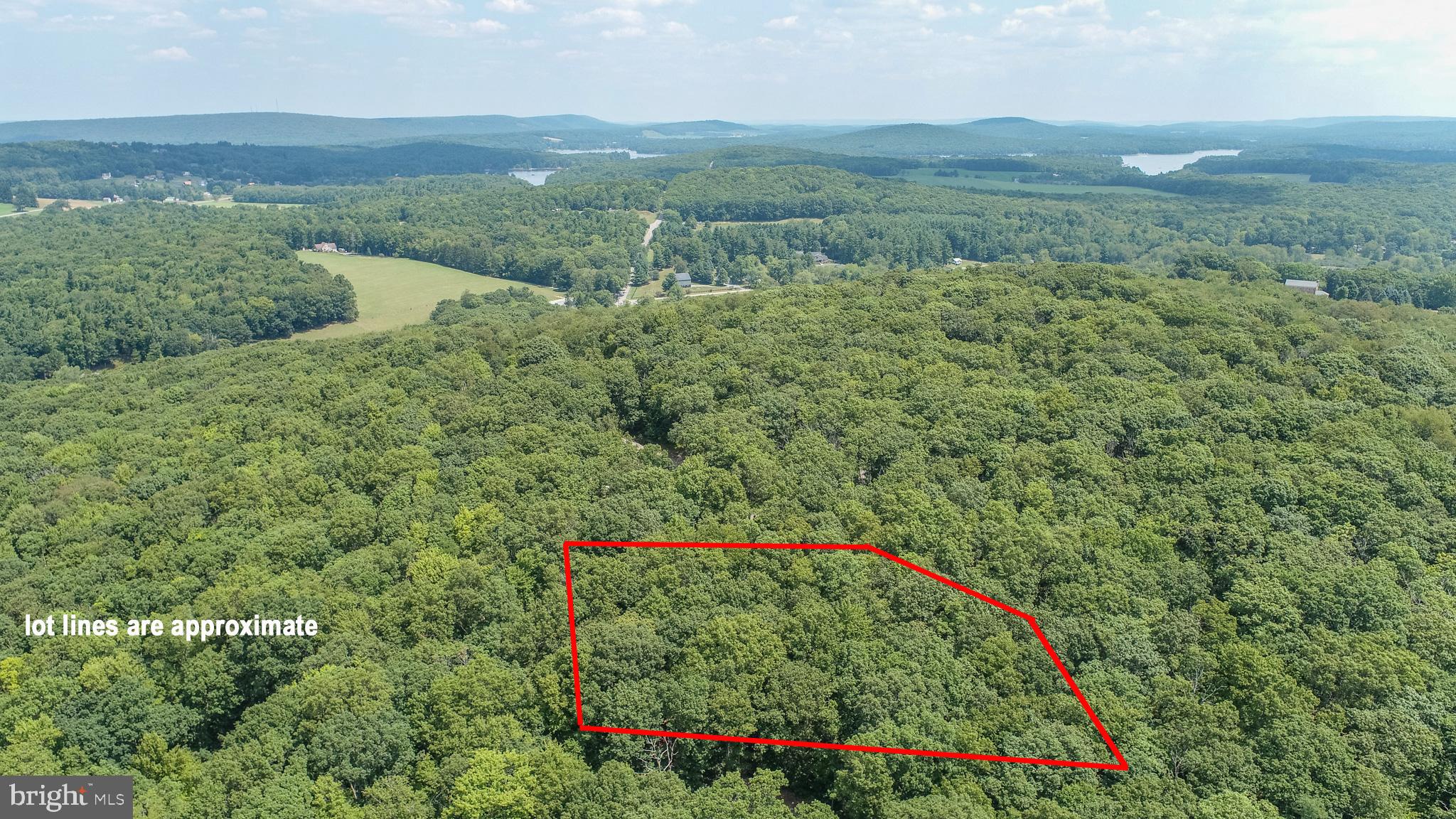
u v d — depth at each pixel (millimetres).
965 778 59625
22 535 99000
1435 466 92188
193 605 83562
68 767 66125
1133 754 60938
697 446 105625
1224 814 55062
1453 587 76812
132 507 104750
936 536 83250
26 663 75000
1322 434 99125
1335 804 56844
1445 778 59875
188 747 73750
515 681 70188
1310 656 68750
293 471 111188
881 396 115438
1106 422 102750
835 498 91562
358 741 64625
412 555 88812
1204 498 89375
